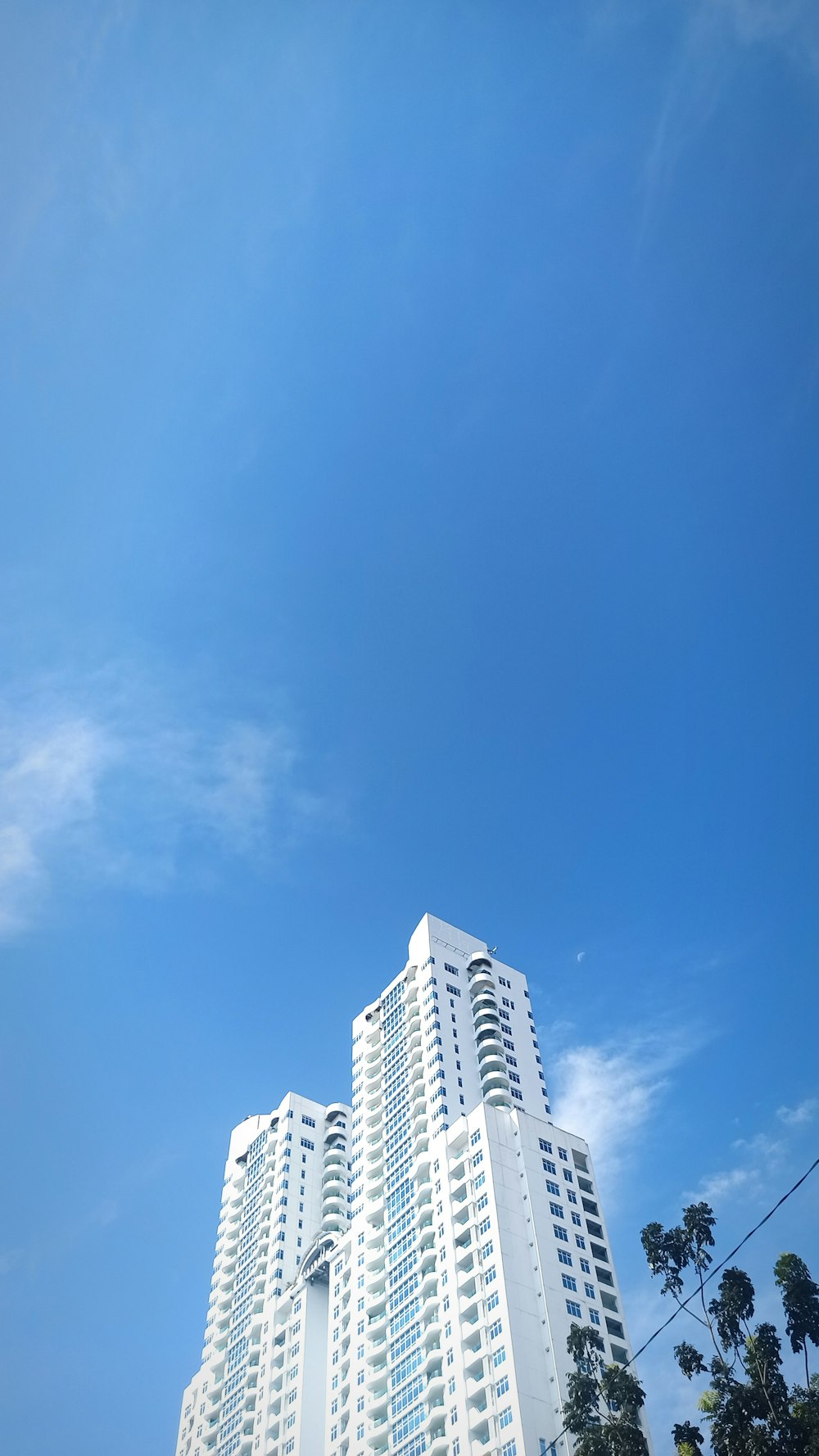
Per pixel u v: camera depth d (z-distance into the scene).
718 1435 77.56
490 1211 120.75
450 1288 120.25
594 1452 83.38
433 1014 150.25
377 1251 137.75
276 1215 166.50
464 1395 110.31
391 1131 147.50
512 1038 151.12
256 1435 146.12
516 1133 129.25
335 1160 173.88
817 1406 76.12
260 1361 154.00
